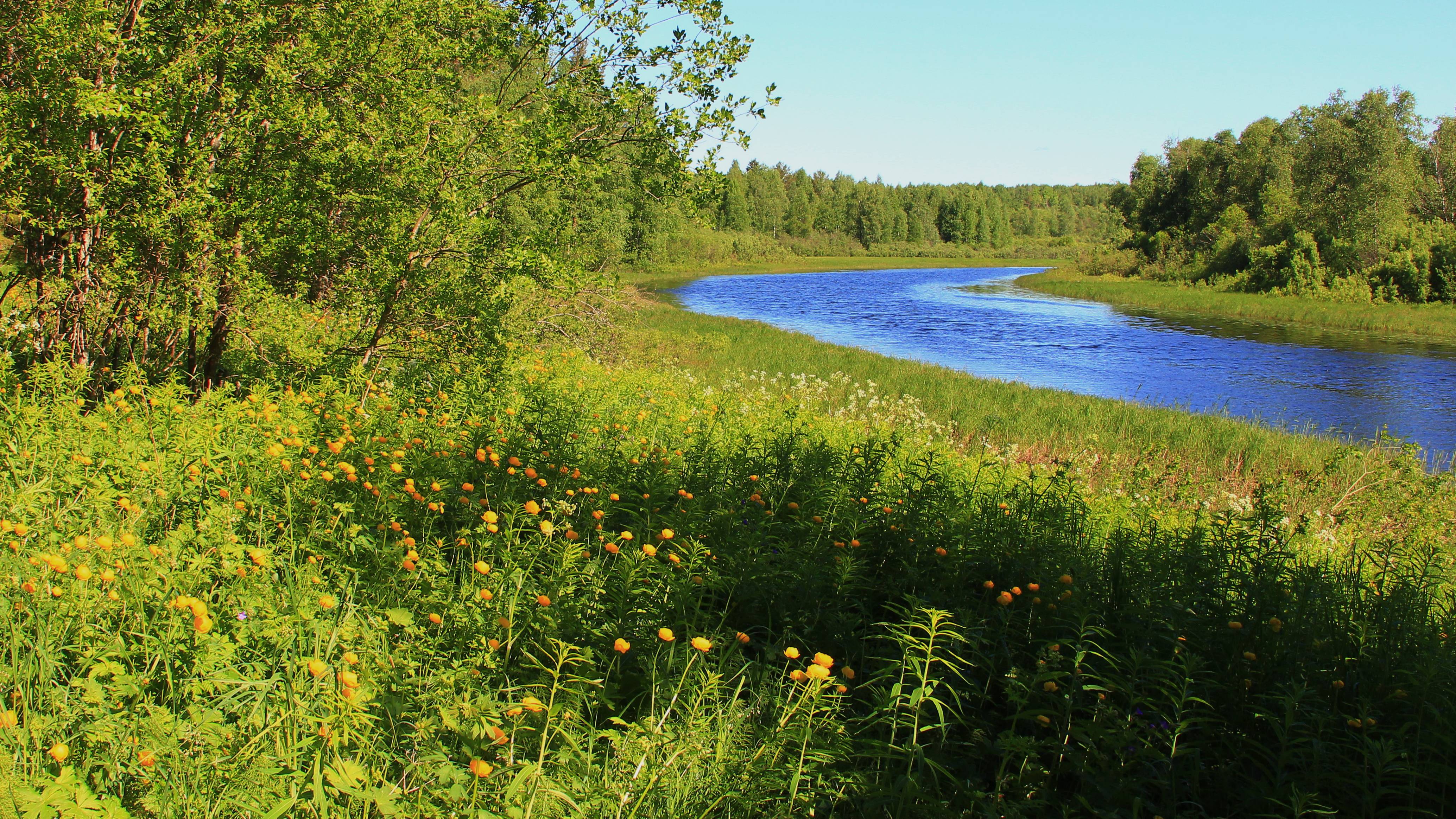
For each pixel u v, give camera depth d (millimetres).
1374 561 5309
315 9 6961
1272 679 3477
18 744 2123
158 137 6219
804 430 7641
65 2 6109
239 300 6871
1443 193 56781
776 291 60719
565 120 7887
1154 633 3580
